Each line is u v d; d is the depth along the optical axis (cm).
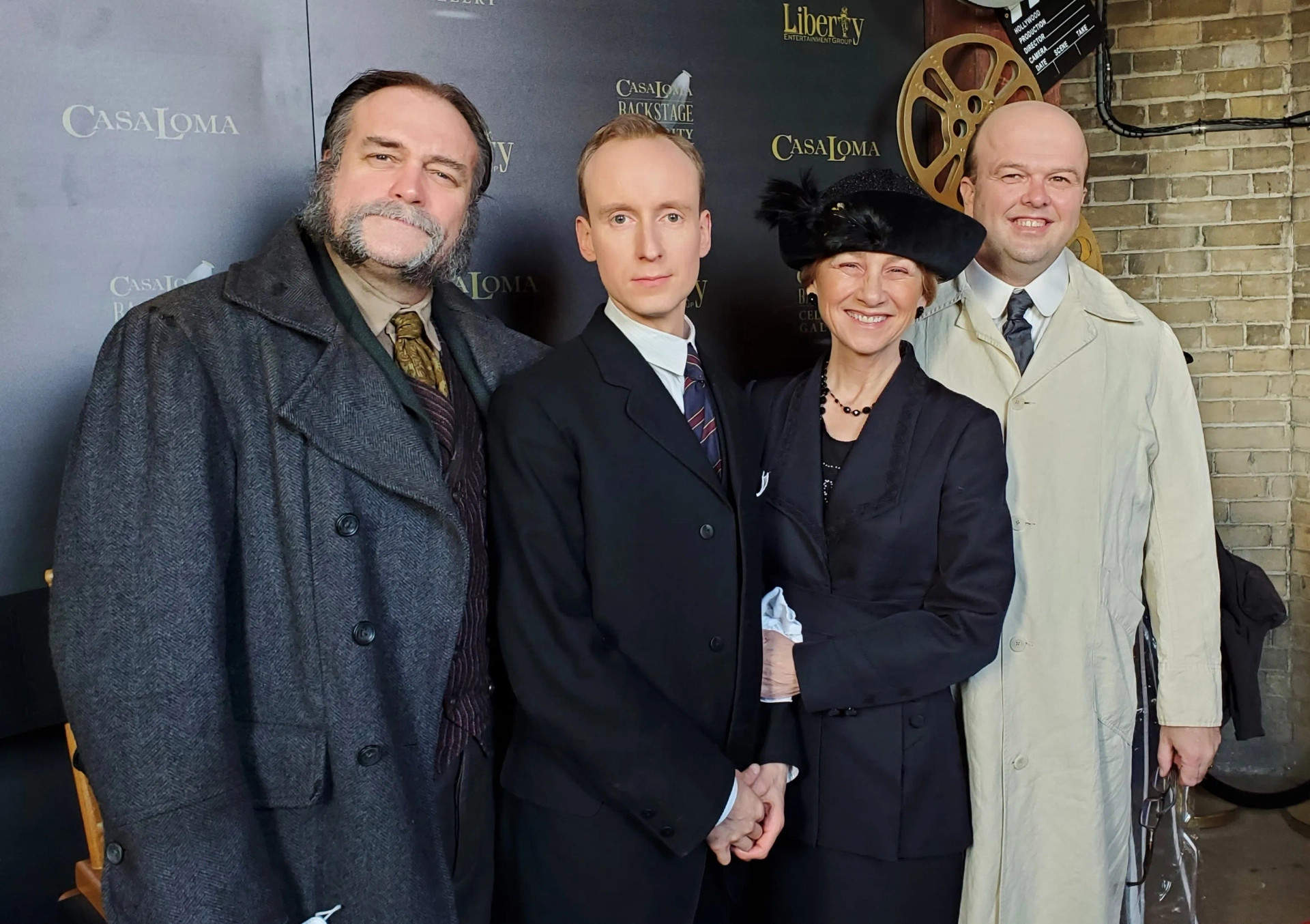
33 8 172
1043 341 184
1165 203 321
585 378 137
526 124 216
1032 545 177
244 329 123
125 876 109
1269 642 329
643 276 136
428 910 121
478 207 165
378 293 139
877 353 158
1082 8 254
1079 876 175
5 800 196
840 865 154
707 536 137
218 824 110
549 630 130
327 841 121
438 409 137
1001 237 184
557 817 135
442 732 134
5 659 180
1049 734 175
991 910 168
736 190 241
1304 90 309
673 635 135
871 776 154
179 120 185
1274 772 330
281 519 120
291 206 195
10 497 177
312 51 195
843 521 157
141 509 112
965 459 155
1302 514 322
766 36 241
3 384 175
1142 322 191
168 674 110
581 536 134
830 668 149
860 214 149
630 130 138
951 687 166
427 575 128
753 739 145
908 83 233
